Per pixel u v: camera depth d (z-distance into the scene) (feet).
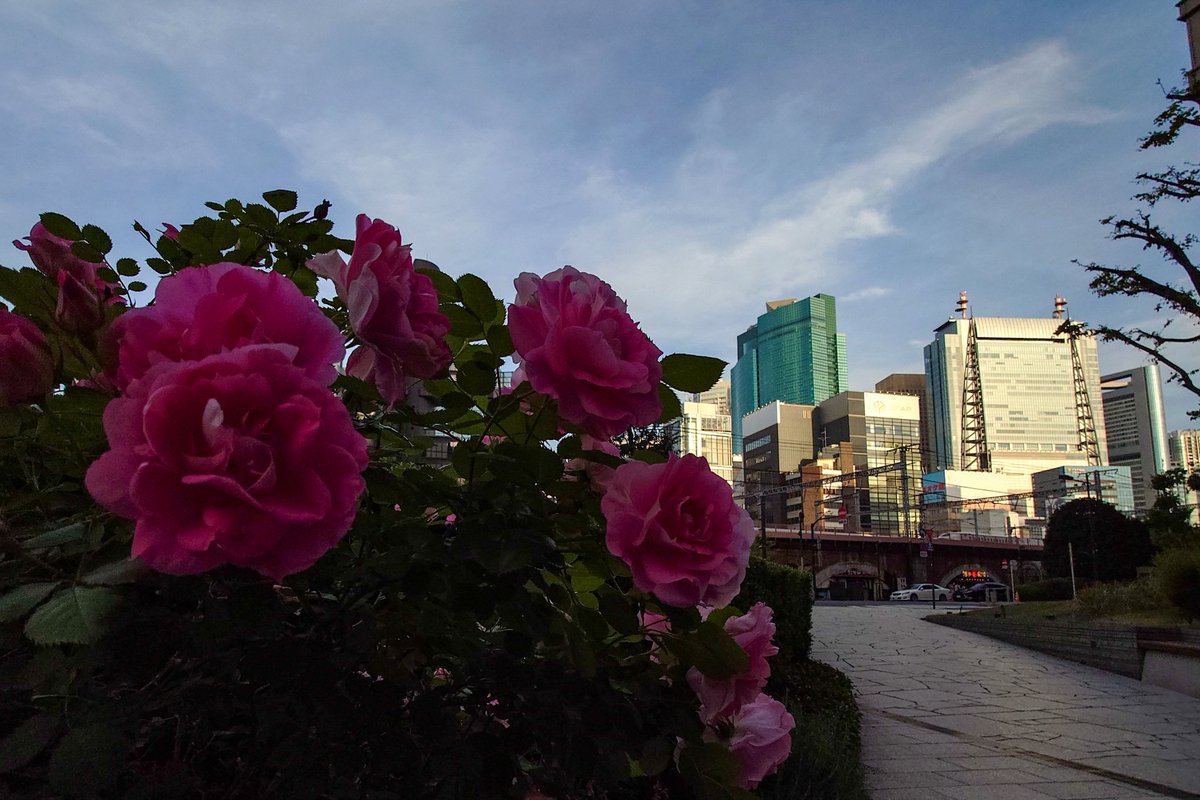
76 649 2.86
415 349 3.22
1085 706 35.70
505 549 3.25
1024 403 558.15
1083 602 63.52
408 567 3.46
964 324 590.55
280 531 2.24
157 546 2.20
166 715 3.75
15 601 2.71
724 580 3.48
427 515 4.04
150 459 2.27
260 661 3.12
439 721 3.41
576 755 3.42
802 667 28.86
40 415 3.41
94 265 4.39
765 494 157.99
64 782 2.67
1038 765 23.85
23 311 3.90
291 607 3.47
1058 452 522.47
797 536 219.82
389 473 3.68
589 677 3.52
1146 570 100.94
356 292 3.14
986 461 499.51
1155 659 43.62
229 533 2.21
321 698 3.18
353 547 3.82
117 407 2.34
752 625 4.23
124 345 2.68
